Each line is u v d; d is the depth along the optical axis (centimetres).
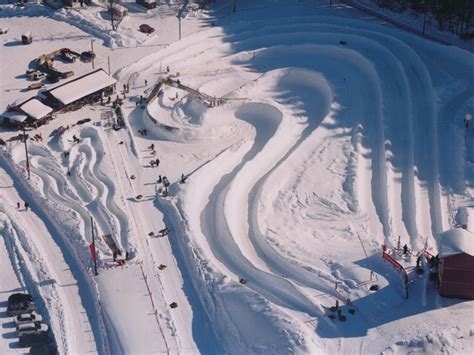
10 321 8844
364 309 8775
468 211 10075
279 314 8600
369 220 10294
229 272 9500
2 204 10512
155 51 13738
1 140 11606
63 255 9781
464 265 8681
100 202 10450
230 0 15375
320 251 9712
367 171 11144
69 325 8831
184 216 10181
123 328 8700
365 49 13525
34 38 14125
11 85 12812
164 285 9312
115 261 9569
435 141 11481
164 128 11856
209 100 12356
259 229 10081
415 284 9100
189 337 8675
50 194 10712
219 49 13962
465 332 8469
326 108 12400
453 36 14175
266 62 13638
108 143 11588
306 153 11388
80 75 13000
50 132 11825
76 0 15000
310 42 13950
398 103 12206
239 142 11750
